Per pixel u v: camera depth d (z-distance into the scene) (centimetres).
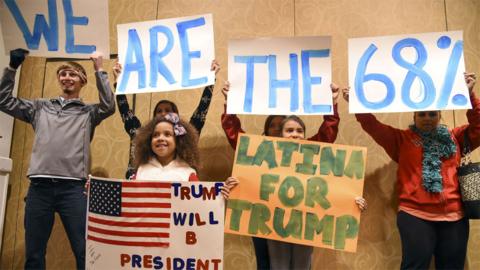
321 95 204
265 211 191
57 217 257
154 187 186
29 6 219
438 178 202
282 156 196
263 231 190
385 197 243
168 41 216
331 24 260
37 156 208
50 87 270
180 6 269
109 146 261
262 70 210
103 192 189
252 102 207
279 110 204
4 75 212
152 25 220
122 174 257
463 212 203
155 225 184
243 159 197
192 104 260
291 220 189
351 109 206
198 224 182
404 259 206
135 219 185
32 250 205
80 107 220
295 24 262
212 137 255
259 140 199
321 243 186
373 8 260
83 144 213
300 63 209
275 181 193
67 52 217
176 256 181
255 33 262
